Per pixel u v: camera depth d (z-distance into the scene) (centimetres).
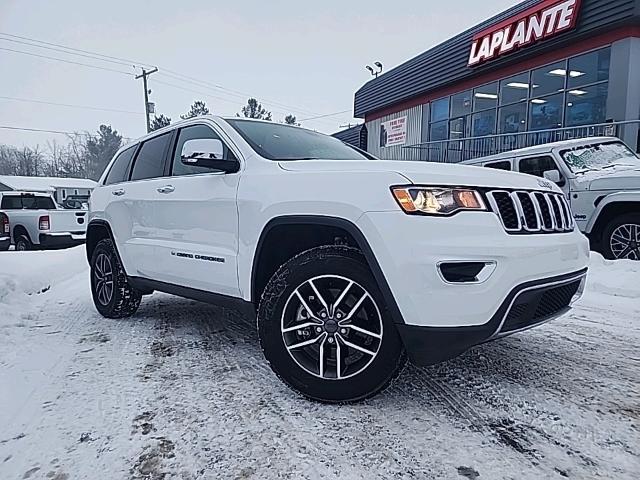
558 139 1205
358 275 239
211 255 313
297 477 183
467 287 217
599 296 507
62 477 183
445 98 1638
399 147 1894
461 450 202
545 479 181
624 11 988
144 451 202
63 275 721
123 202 414
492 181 243
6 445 207
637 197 573
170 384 277
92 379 284
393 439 212
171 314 462
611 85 1062
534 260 233
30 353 334
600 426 223
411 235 221
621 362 311
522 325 238
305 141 360
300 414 237
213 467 190
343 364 248
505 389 268
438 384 275
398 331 229
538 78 1266
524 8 1253
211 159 304
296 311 259
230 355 331
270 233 272
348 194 241
